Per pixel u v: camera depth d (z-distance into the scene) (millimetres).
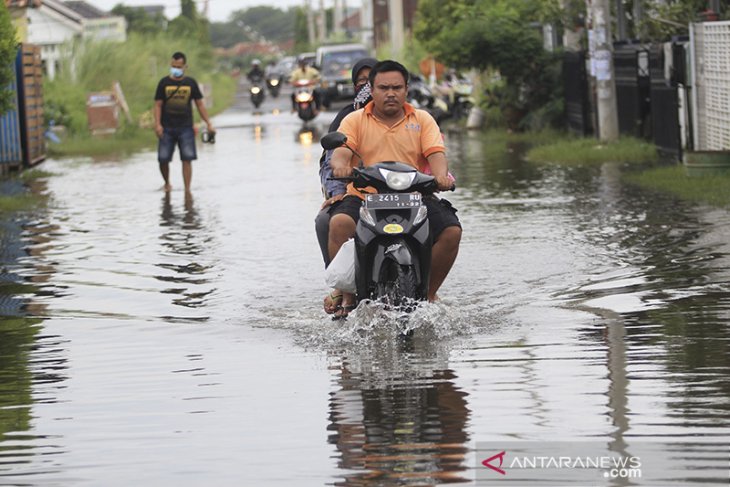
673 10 47094
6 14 38156
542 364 15008
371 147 17922
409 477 11016
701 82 37156
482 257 23281
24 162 49312
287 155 52125
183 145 38312
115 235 28562
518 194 33875
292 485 10922
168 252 25672
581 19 57312
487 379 14383
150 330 18016
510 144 53812
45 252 26078
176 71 38344
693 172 33781
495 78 69500
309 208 32781
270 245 26188
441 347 16172
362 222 16984
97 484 11156
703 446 11570
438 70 90062
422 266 17094
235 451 11984
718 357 14977
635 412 12758
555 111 58250
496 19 60344
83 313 19453
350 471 11250
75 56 85188
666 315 17625
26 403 14094
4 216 32906
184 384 14758
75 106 74312
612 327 16984
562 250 23828
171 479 11219
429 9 89125
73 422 13219
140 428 12914
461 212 30328
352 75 20469
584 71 51625
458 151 50938
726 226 25688
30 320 18984
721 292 19141
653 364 14773
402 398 13711
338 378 14781
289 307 19422
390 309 17047
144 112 78438
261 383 14680
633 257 22719
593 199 31812
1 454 12141
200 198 36281
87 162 53188
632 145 44031
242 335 17500
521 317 17906
